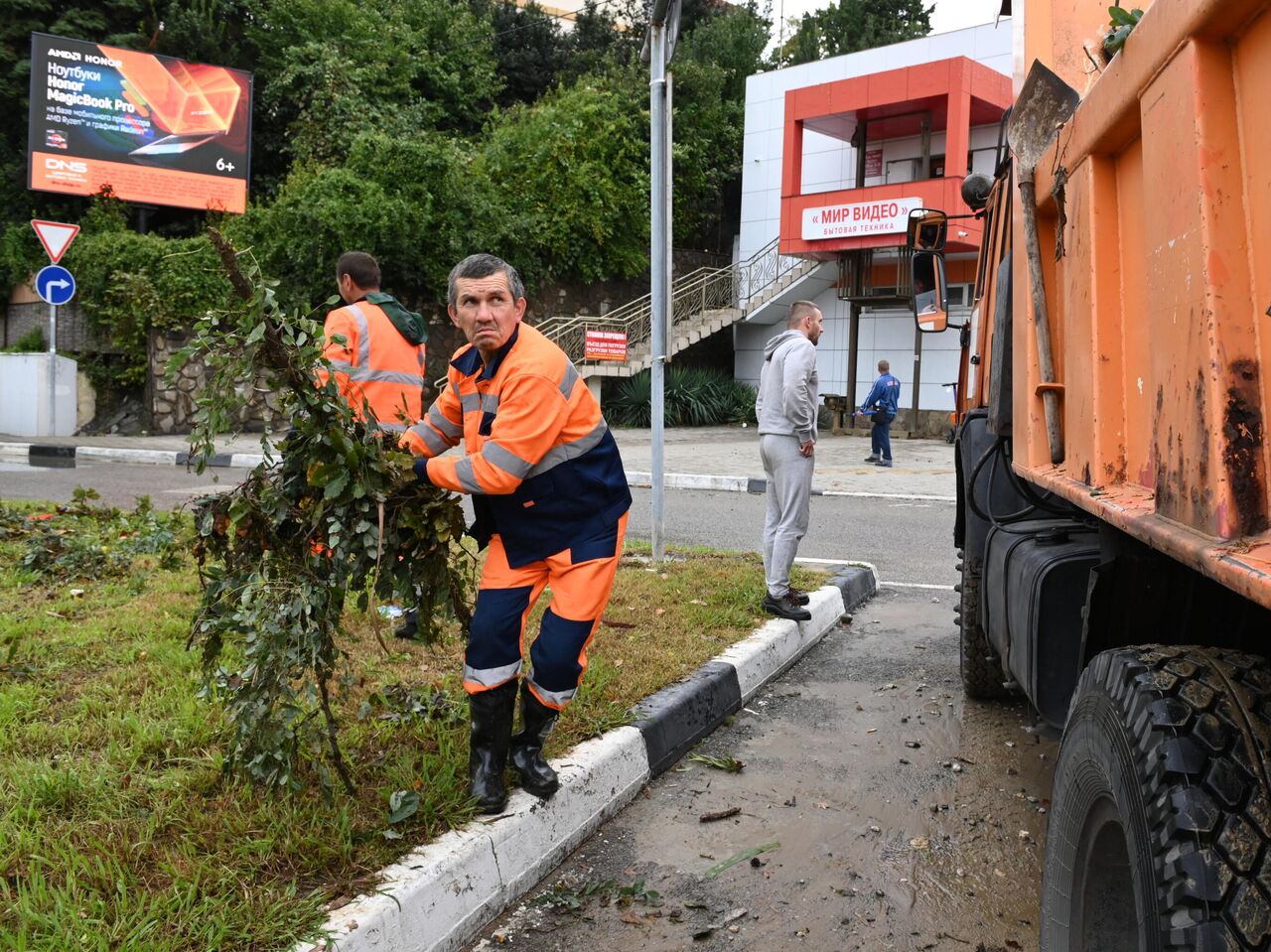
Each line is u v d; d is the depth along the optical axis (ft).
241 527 10.04
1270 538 4.99
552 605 10.78
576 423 10.43
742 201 92.02
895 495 41.57
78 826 9.64
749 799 12.76
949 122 71.20
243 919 8.20
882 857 11.29
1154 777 5.79
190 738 11.76
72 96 68.23
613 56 105.40
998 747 14.57
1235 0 5.23
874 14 131.85
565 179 81.00
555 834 11.00
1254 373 5.21
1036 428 10.84
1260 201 5.18
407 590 10.77
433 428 11.01
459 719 12.75
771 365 18.95
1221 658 6.48
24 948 7.59
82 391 62.49
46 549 21.56
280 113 85.66
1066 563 10.53
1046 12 12.71
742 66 109.50
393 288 71.10
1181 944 5.30
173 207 76.69
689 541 30.25
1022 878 10.83
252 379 9.47
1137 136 7.34
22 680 13.97
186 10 80.48
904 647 19.77
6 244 68.13
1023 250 11.49
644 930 9.76
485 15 102.27
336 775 10.97
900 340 80.53
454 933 9.28
